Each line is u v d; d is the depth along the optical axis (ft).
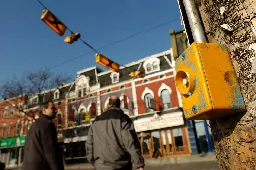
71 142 72.02
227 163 3.34
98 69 80.53
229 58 3.43
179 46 63.67
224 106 3.01
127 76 69.41
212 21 3.91
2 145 87.66
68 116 76.18
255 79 3.02
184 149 54.60
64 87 83.51
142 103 63.31
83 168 56.34
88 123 71.05
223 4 3.71
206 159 43.42
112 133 6.80
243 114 3.11
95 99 72.28
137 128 61.11
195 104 3.27
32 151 6.81
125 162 6.68
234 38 3.43
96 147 6.96
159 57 66.95
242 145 3.06
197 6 4.38
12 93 71.56
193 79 3.34
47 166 6.81
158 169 37.96
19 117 84.89
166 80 62.03
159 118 58.49
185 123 56.18
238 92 3.18
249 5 3.31
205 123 55.62
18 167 78.59
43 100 82.79
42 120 7.32
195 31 4.02
